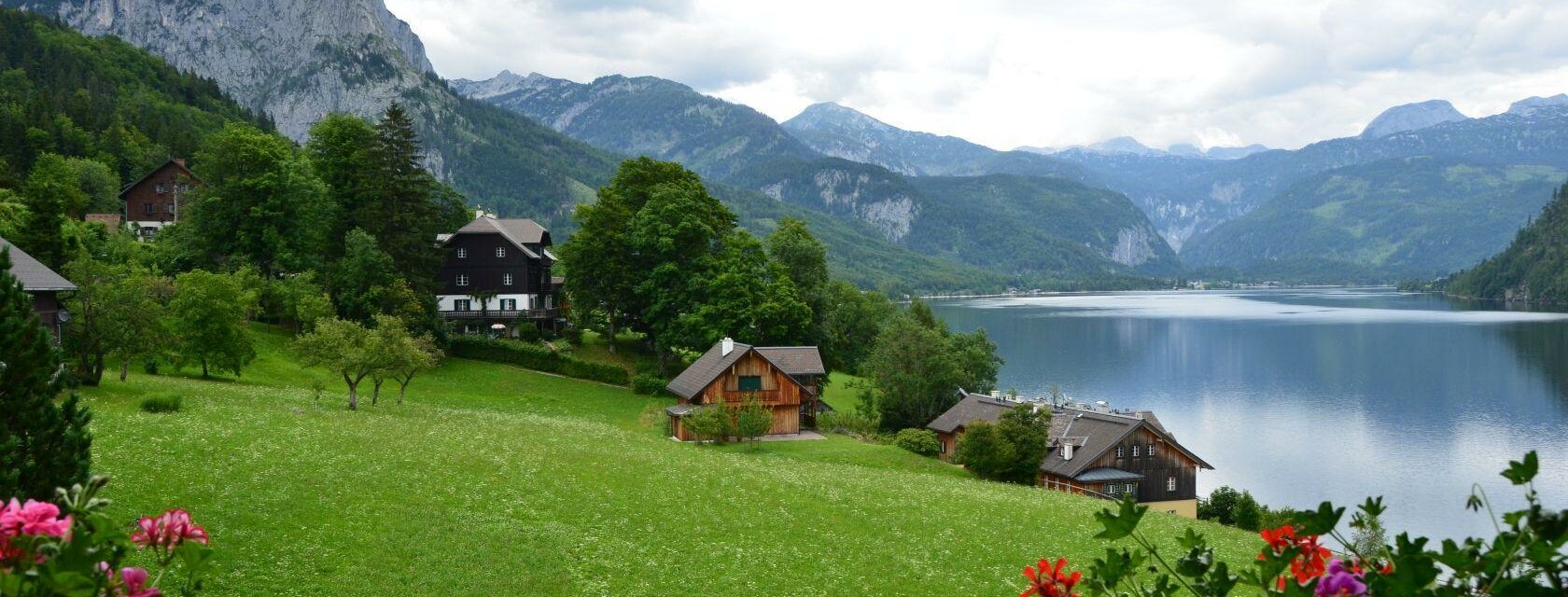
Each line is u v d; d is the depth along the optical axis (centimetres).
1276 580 770
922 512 4591
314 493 3491
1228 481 8969
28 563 626
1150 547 844
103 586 643
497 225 10731
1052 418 7769
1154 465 7094
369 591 2755
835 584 3369
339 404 6128
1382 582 658
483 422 6106
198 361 6544
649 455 5341
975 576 3644
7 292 1838
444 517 3478
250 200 9038
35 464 1794
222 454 3800
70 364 5231
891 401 9425
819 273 10869
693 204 9488
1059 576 877
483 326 10256
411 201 9450
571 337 10462
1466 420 11781
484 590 2881
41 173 12756
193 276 6506
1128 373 16200
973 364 10894
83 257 5525
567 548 3356
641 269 9800
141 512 2986
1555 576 619
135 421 4159
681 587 3153
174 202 14175
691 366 8525
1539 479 8894
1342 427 11462
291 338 8731
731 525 3941
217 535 2933
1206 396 13875
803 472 5478
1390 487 8738
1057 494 6081
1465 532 7462
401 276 9000
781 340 9412
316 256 9100
